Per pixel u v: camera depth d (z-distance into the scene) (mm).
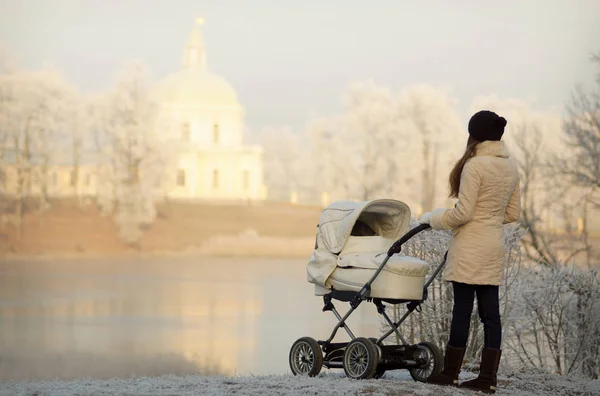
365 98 151500
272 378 9656
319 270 10125
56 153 145125
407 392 8680
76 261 137500
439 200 146875
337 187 153750
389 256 9461
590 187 49812
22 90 143000
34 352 62125
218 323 77688
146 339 68000
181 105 166250
